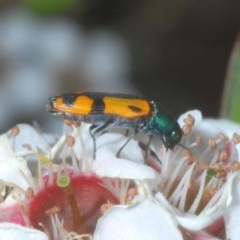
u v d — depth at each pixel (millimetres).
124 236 82
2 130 146
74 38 151
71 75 150
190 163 91
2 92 147
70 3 149
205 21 162
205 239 86
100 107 87
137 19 158
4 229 82
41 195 88
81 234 86
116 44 156
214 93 163
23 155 90
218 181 90
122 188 87
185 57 162
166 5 158
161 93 161
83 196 88
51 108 88
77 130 90
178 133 90
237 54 111
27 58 149
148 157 91
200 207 90
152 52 160
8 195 88
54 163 90
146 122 89
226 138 93
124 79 153
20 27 149
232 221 87
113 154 87
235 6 162
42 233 82
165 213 82
